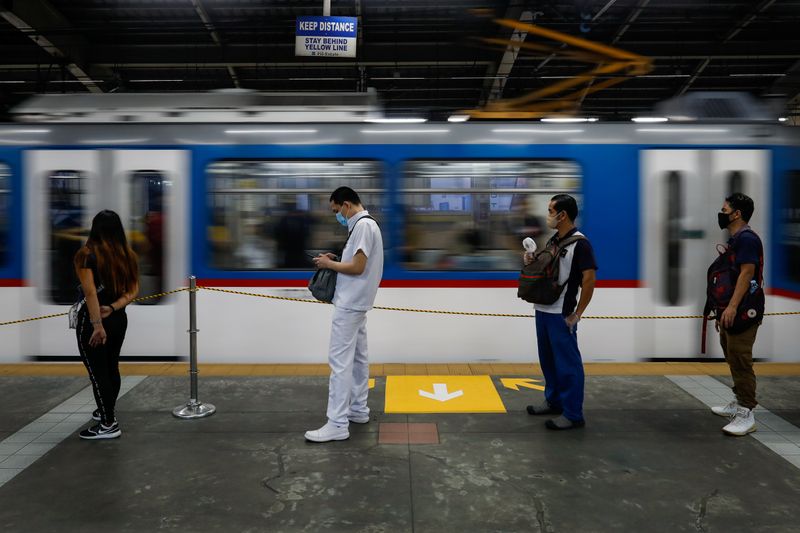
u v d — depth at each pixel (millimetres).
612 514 3227
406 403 5117
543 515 3219
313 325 6336
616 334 6340
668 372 5996
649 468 3805
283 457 3994
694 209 6293
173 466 3852
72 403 5117
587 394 5309
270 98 6309
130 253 4379
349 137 6230
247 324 6320
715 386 5527
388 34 13430
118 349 4449
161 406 5031
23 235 6309
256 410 4938
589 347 6363
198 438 4336
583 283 4344
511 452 4066
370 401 5172
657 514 3225
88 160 6254
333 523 3143
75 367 6203
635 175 6254
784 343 6344
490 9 11570
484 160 6242
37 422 4668
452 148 6223
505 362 6355
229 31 12648
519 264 6289
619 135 6250
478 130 6234
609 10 11820
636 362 6355
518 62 14938
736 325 4297
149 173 6266
